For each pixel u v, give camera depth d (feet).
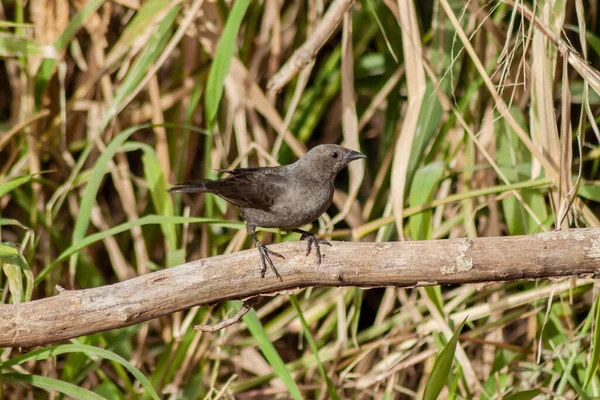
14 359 24.25
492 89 26.20
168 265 31.09
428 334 32.32
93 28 35.60
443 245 23.45
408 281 23.89
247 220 30.86
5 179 33.19
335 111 40.37
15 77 36.99
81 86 36.14
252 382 34.65
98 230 37.19
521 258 23.12
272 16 35.99
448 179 33.94
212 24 35.94
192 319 32.42
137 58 35.37
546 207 34.55
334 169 30.35
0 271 31.27
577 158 36.99
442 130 31.89
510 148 32.50
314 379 36.11
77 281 36.04
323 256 23.90
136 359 34.37
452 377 30.76
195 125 37.73
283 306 39.29
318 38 27.25
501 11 33.99
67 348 24.12
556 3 27.09
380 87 38.86
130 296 23.27
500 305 31.19
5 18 39.22
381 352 35.50
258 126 36.01
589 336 29.91
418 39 27.84
